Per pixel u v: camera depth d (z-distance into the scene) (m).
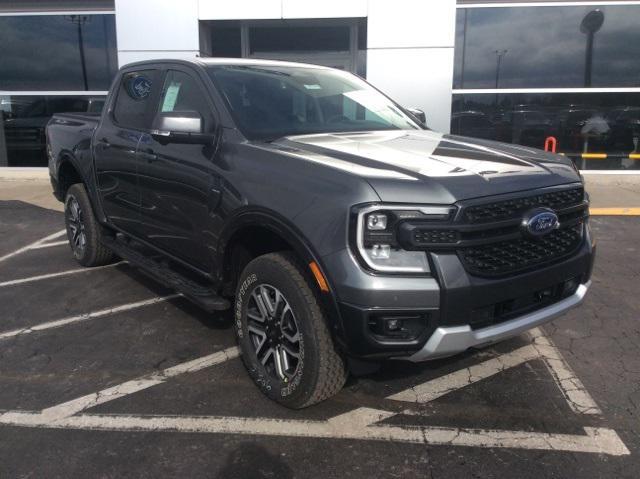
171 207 3.97
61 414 3.19
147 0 10.56
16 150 12.34
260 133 3.57
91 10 11.64
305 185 2.89
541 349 4.00
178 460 2.80
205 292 3.82
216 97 3.74
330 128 3.93
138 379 3.58
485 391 3.44
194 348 4.02
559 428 3.05
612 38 10.79
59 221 8.30
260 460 2.80
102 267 5.90
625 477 2.66
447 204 2.62
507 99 11.13
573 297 3.23
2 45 11.95
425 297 2.61
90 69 11.93
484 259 2.75
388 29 10.26
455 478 2.67
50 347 4.04
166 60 4.39
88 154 5.14
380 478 2.67
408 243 2.60
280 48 11.80
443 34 10.19
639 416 3.16
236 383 3.53
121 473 2.70
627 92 10.94
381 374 3.63
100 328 4.36
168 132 3.43
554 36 10.85
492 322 2.84
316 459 2.81
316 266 2.76
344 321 2.68
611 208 8.65
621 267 5.96
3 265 6.06
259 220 3.09
